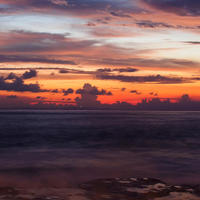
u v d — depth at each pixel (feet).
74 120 297.12
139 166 49.57
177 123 234.17
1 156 61.26
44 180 38.19
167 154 65.16
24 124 201.46
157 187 31.96
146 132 136.26
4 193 28.96
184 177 41.14
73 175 41.98
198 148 77.10
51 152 68.23
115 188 31.37
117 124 216.74
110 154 65.16
